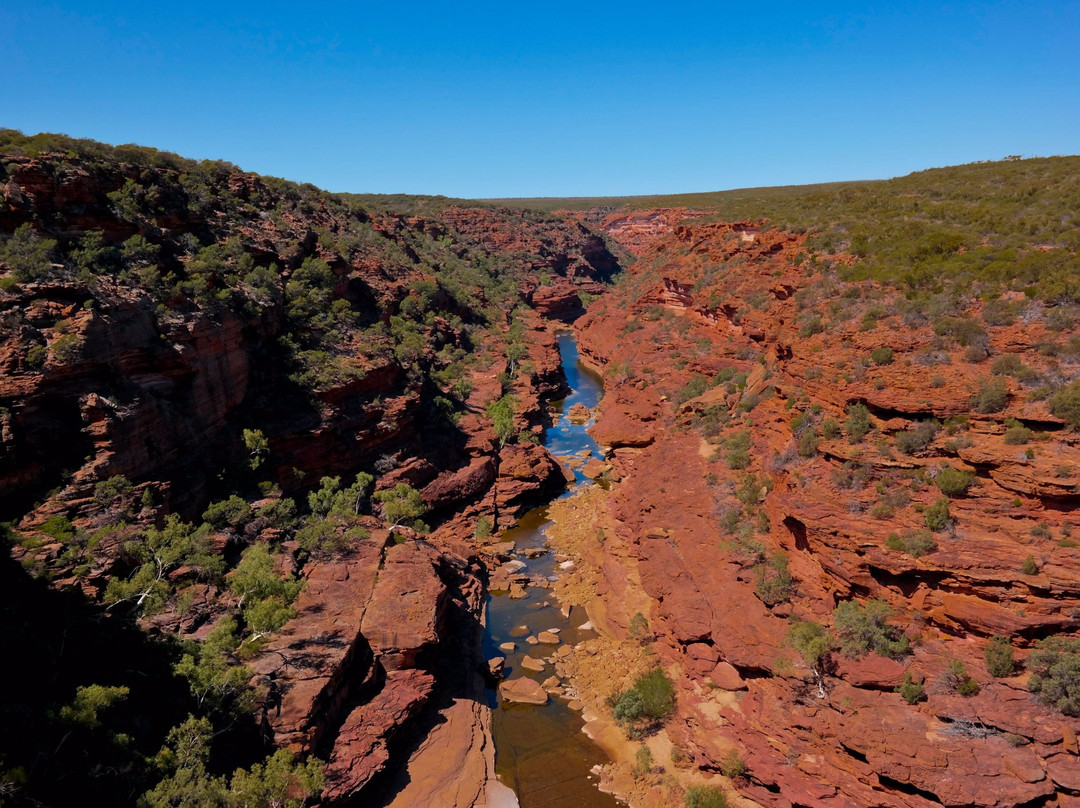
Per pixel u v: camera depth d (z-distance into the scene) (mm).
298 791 22438
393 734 27656
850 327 35031
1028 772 19531
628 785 26828
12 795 15984
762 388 47906
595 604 40375
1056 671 20578
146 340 35656
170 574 30406
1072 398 23578
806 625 26391
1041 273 30984
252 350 47000
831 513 27141
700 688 29234
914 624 24281
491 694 33406
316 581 34094
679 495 41812
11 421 28094
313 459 45469
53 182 36875
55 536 27438
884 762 21125
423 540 42906
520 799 26578
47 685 21016
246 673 24953
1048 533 22453
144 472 33219
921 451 26656
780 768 24000
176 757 21219
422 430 58281
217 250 50031
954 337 29359
